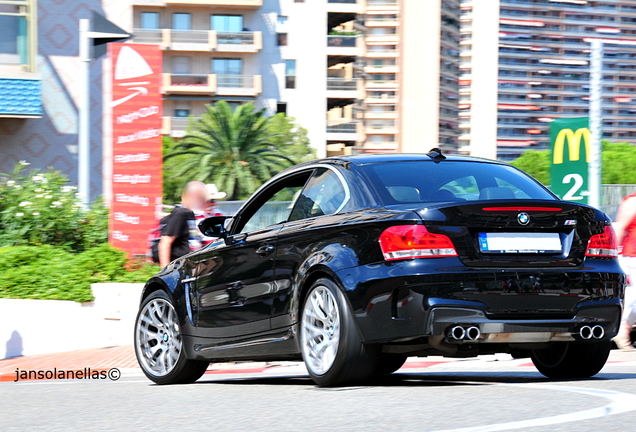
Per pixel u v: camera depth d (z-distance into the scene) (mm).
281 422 7086
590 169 24109
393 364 12000
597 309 9102
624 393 8266
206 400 8984
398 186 9469
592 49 23906
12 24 40906
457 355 9195
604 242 9367
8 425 7766
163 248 16516
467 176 9906
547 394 8266
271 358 10500
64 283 20344
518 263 8820
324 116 112750
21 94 40844
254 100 110438
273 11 110562
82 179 27922
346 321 8922
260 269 10383
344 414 7344
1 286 20016
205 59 108750
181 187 93750
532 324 8734
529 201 9008
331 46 140000
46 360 16594
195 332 11516
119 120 26125
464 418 6898
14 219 26094
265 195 11055
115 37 27797
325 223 9555
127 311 19297
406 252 8633
